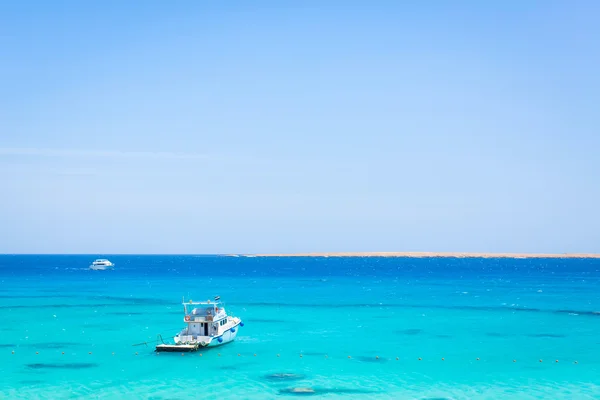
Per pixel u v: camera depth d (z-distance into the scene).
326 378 40.69
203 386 38.56
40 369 43.47
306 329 62.75
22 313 77.44
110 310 81.25
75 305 87.56
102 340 55.84
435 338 56.66
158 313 77.75
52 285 132.75
